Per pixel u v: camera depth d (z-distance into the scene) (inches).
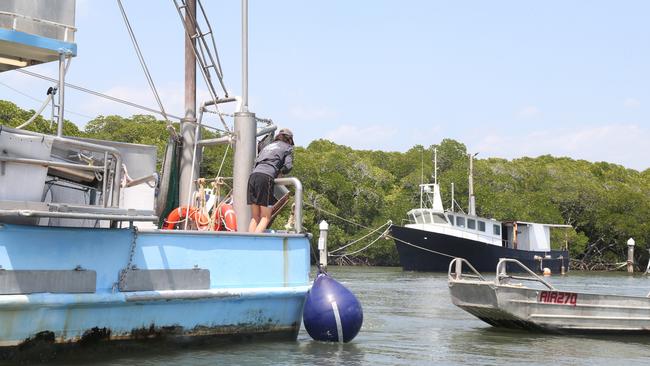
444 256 1838.1
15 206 288.5
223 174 1443.2
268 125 458.0
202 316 354.3
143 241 329.7
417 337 479.8
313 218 2444.6
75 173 335.3
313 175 2635.3
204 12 426.3
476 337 488.4
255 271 374.6
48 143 301.1
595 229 2928.2
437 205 1956.2
